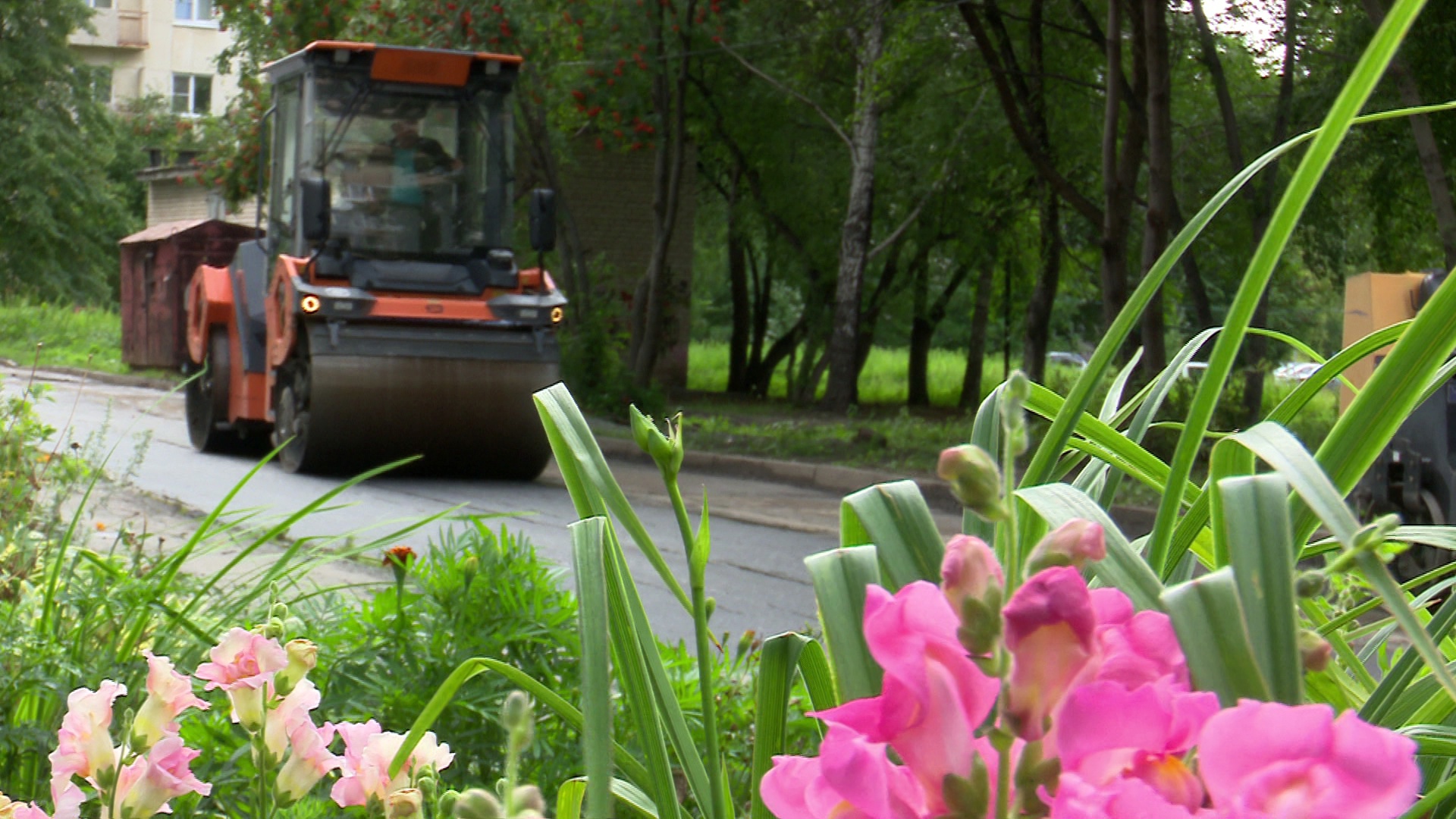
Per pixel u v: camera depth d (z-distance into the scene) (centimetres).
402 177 1137
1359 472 109
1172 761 60
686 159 2720
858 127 2223
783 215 2719
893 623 65
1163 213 1372
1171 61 1800
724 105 2495
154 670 146
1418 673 127
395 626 289
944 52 1973
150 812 142
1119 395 164
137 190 5684
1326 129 99
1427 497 681
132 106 5731
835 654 106
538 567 303
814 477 1348
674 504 120
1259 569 86
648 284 2364
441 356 1097
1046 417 145
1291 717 55
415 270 1131
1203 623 77
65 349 3105
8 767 249
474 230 1148
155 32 5822
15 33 4341
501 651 292
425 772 150
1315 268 1894
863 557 109
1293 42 1513
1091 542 65
